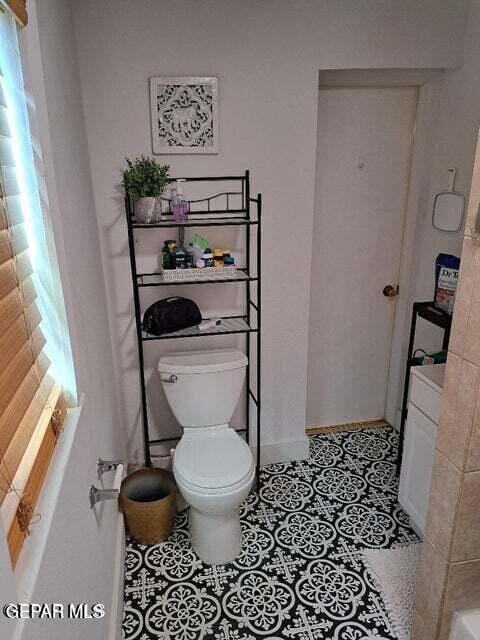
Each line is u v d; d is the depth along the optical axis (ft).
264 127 7.00
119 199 6.87
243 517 7.35
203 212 7.15
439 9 6.93
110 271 7.16
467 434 4.28
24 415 3.09
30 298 3.46
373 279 9.00
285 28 6.63
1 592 2.12
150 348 7.68
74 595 3.54
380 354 9.55
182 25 6.38
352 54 6.91
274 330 8.03
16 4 3.01
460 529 4.58
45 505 3.06
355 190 8.38
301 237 7.62
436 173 7.95
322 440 9.37
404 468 6.97
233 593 6.03
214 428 7.41
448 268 7.11
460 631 4.85
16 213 3.34
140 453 8.21
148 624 5.63
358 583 6.14
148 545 6.82
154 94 6.51
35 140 3.55
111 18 6.17
